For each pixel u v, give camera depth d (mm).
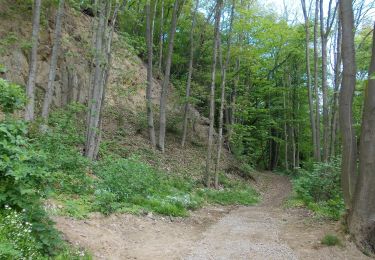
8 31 15070
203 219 10406
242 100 25188
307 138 35156
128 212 8992
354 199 8023
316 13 18844
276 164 37875
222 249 7328
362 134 7996
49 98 12922
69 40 17016
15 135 5492
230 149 26141
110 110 19938
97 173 11211
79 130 15320
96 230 7305
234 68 25891
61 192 8766
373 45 7918
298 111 32562
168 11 26750
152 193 11344
